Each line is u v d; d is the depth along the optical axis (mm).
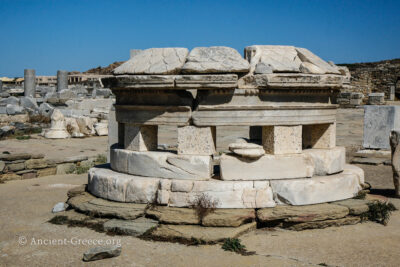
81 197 7223
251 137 8328
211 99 6562
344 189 6902
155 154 6809
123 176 6941
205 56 6633
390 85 34688
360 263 4941
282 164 6570
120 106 7246
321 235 5941
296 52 7277
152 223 6035
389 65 43594
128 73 6871
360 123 23031
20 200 8148
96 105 27359
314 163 6984
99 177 7102
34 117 24688
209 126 6633
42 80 53812
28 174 10602
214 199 6254
